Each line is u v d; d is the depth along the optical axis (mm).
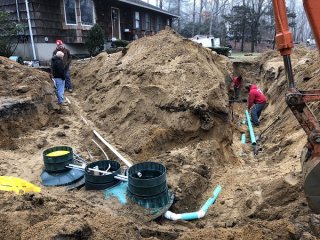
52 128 8250
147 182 4754
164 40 9719
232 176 6348
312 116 3746
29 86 8516
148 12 26406
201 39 30234
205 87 7508
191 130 6969
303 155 4188
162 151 6902
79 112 9430
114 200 4930
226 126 7488
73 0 17109
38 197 4148
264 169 6426
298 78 10547
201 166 6211
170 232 4391
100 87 10281
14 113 7516
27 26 15602
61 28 16797
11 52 15555
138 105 7855
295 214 4223
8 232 3314
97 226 3645
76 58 17906
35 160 6367
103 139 7316
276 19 3762
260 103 10531
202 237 3656
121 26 22328
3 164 6102
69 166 5676
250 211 4836
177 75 8047
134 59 9844
